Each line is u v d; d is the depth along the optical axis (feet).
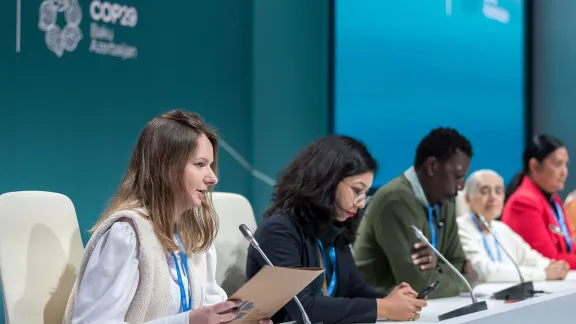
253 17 17.63
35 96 12.42
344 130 18.78
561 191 19.25
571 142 19.24
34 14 12.41
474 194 12.73
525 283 10.53
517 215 14.11
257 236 8.28
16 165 12.10
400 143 18.71
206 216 7.04
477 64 19.06
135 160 6.68
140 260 6.29
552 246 13.92
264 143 17.89
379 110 18.72
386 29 18.71
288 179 8.46
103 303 6.02
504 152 19.26
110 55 13.82
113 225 6.31
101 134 13.60
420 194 10.53
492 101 19.19
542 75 19.56
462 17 18.93
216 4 16.60
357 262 10.59
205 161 6.64
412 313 8.13
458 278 10.61
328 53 18.88
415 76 18.71
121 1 14.05
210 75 16.42
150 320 6.35
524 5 19.48
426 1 18.72
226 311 6.09
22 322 6.93
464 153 10.50
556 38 19.44
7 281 6.93
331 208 8.20
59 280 7.27
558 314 6.83
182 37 15.62
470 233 12.59
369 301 8.06
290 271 6.10
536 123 19.49
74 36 13.10
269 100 17.98
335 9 18.81
